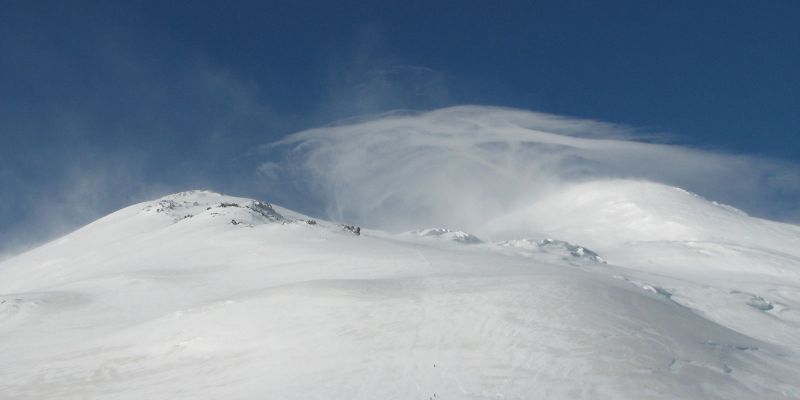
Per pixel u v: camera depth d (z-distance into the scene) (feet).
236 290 140.67
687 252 367.25
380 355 67.72
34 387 77.10
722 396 56.75
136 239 266.77
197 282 153.99
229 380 67.77
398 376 61.52
